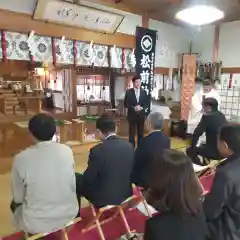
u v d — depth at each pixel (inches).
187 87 235.6
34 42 154.2
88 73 252.8
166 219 41.9
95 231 95.2
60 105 274.7
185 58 233.6
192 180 42.4
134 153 93.4
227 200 53.0
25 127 154.6
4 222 99.7
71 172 69.8
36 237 67.7
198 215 43.7
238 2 173.5
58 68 234.2
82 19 167.5
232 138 54.9
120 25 195.8
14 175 65.2
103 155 79.0
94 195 82.7
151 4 189.0
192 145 141.3
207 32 254.4
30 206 65.5
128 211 108.4
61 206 68.6
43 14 152.2
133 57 206.4
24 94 190.4
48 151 66.4
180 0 173.0
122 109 237.8
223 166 55.2
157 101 245.8
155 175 43.7
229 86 243.4
